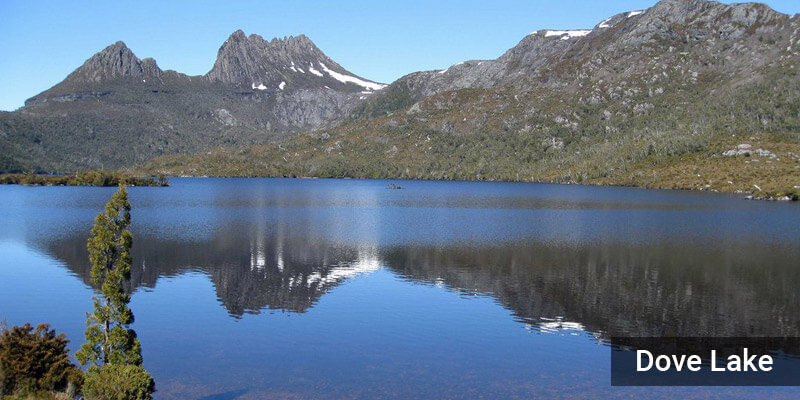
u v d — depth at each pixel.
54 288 62.72
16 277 68.38
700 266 79.19
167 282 67.12
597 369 40.34
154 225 124.94
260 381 37.34
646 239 106.38
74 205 176.25
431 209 178.00
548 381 38.00
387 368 39.88
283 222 134.75
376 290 63.72
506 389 36.53
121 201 33.72
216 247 93.75
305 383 37.06
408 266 78.12
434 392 35.91
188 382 37.03
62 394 30.20
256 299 59.12
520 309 55.88
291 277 70.38
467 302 58.47
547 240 104.25
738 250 93.06
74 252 86.94
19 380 30.42
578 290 64.38
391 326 49.94
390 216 153.00
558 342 46.09
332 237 107.38
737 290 64.94
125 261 33.59
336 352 42.94
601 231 118.19
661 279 70.56
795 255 88.50
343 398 34.78
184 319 51.59
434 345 45.03
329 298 59.97
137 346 33.66
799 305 58.56
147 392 30.20
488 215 156.38
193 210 166.88
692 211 166.50
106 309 33.22
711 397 35.81
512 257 85.94
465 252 90.19
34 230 112.56
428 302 58.41
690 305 58.19
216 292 62.09
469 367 40.22
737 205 189.12
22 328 32.38
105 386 29.19
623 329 49.81
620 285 67.12
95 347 33.94
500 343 45.53
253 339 46.06
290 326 49.75
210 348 43.69
